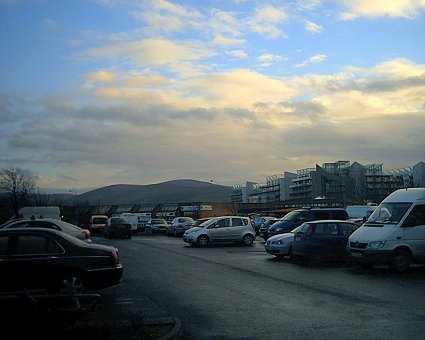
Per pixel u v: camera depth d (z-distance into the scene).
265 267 17.52
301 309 9.95
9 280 10.33
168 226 45.28
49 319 7.69
